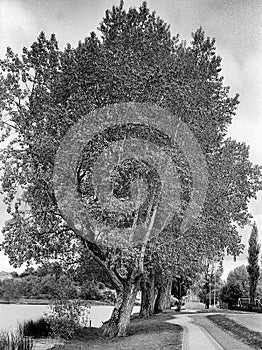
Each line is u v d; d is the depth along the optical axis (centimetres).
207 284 9100
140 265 2917
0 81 2994
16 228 2902
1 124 2906
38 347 2602
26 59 3081
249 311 6106
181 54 3212
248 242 6550
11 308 5516
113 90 2853
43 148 2827
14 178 2850
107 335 2978
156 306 5738
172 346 2078
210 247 3102
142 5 3316
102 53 2917
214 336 2495
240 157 4159
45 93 3050
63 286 3153
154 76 2822
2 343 2625
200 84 3097
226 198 3394
